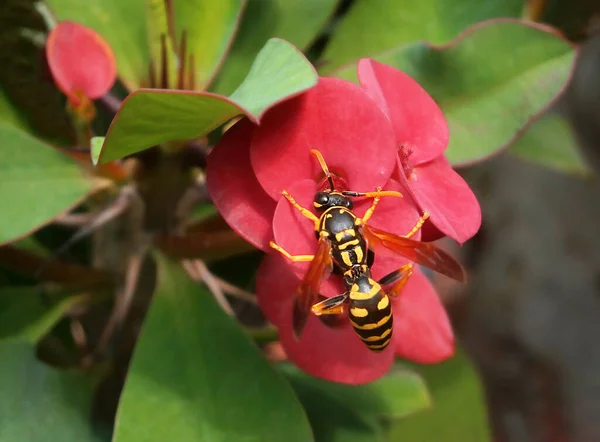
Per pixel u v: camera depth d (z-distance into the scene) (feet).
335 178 0.48
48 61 0.52
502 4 0.58
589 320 1.16
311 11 0.58
